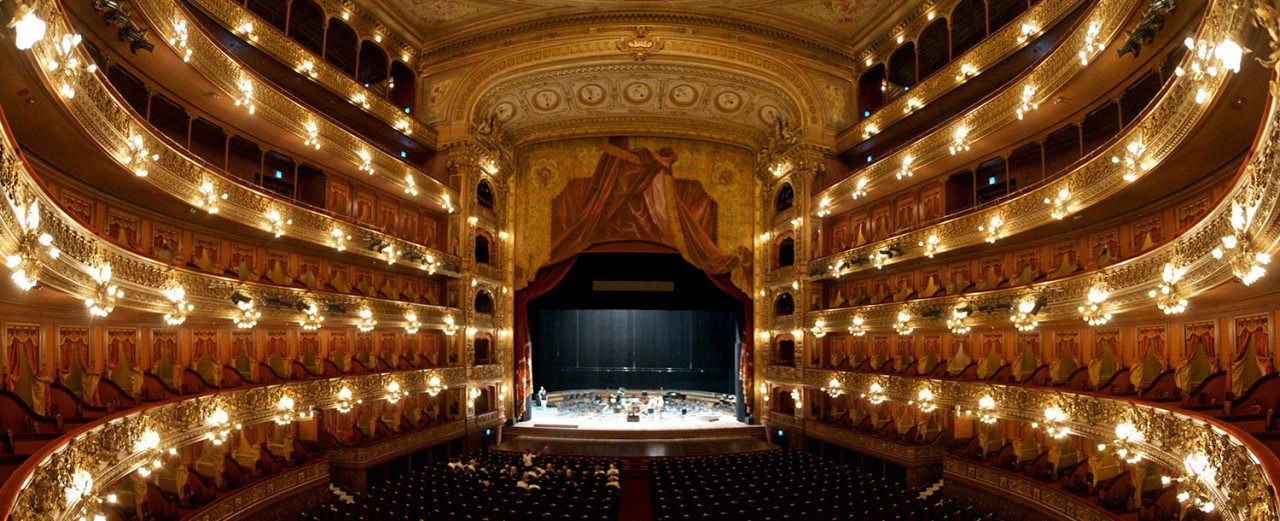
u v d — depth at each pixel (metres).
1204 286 12.27
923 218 26.16
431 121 30.23
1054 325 21.27
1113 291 16.34
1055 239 21.62
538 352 43.03
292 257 23.73
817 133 29.81
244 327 19.28
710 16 28.83
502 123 33.22
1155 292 14.45
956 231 22.55
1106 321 17.78
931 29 26.83
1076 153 22.22
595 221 34.09
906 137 28.38
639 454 28.91
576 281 35.75
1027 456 21.36
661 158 34.50
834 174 30.38
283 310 20.48
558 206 34.44
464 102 30.02
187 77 18.28
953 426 24.62
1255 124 12.55
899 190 27.16
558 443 30.52
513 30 29.36
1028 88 19.41
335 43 27.88
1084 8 19.94
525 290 34.53
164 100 19.28
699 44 28.91
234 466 19.52
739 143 34.78
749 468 24.94
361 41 27.47
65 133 12.94
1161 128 13.63
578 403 41.25
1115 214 19.16
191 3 19.81
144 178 15.45
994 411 20.30
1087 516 16.80
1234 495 9.58
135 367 17.92
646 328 45.16
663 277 35.72
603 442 30.62
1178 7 14.73
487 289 32.38
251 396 18.89
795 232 30.52
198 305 17.22
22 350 14.60
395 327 26.39
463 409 30.11
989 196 25.02
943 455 24.44
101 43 16.75
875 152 29.98
